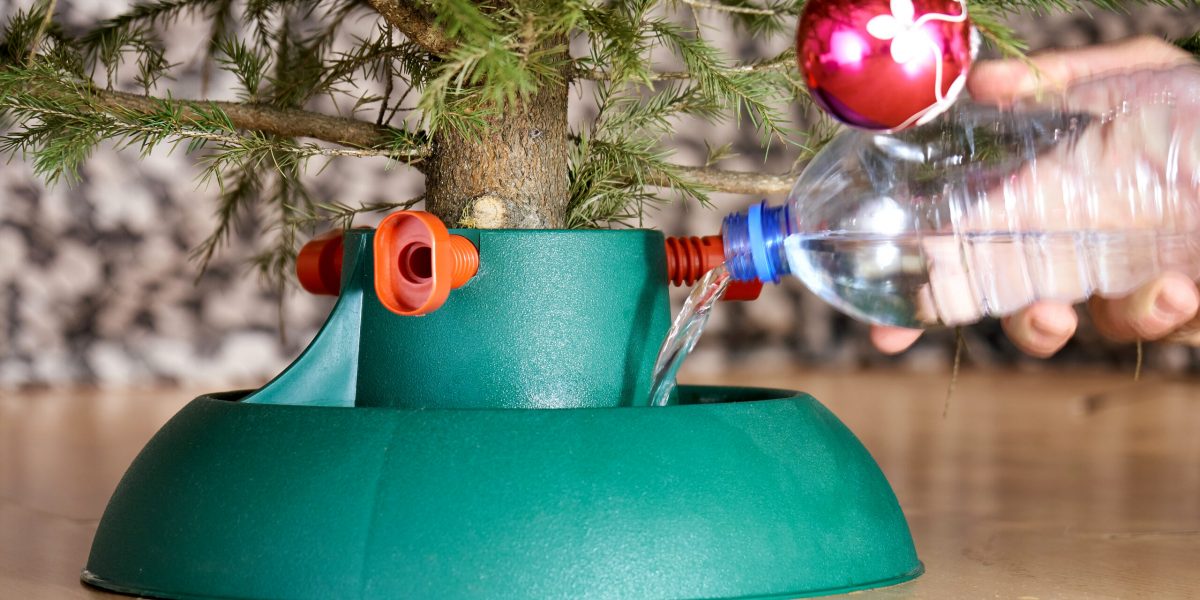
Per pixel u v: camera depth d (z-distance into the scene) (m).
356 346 0.84
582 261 0.81
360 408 0.76
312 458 0.75
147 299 2.29
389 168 0.86
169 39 1.91
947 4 0.70
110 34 0.99
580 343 0.81
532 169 0.86
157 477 0.78
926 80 0.70
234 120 0.87
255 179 1.07
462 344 0.80
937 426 1.73
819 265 0.82
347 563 0.73
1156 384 2.43
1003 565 0.88
